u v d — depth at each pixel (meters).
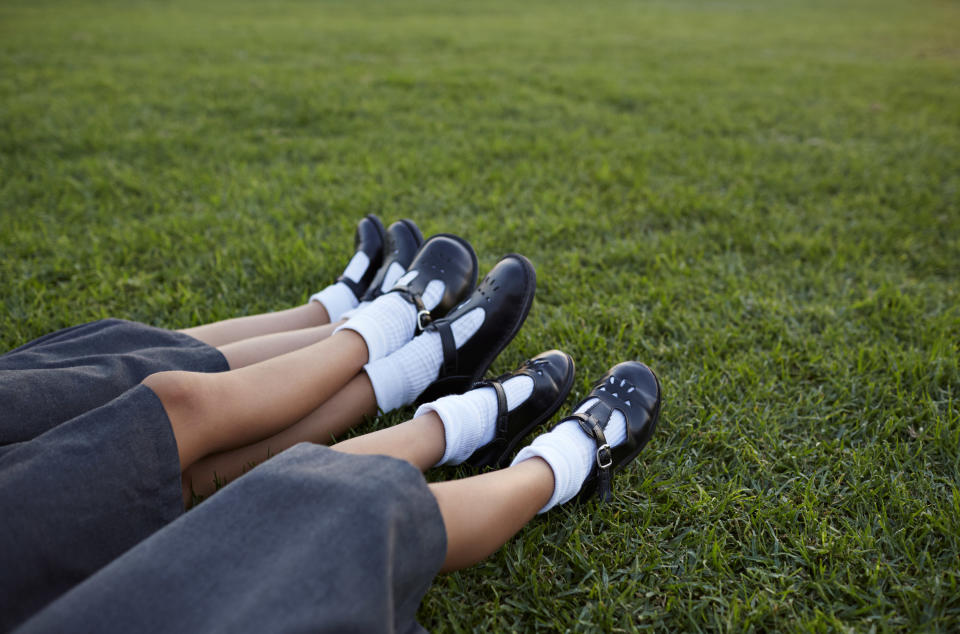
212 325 1.67
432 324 1.59
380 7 15.70
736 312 2.30
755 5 19.27
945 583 1.22
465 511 1.06
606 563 1.30
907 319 2.26
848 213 3.26
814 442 1.67
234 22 11.72
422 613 1.17
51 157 3.81
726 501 1.44
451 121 4.89
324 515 0.85
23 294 2.27
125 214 3.08
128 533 0.96
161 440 1.02
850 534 1.34
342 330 1.48
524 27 12.14
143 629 0.75
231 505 0.88
